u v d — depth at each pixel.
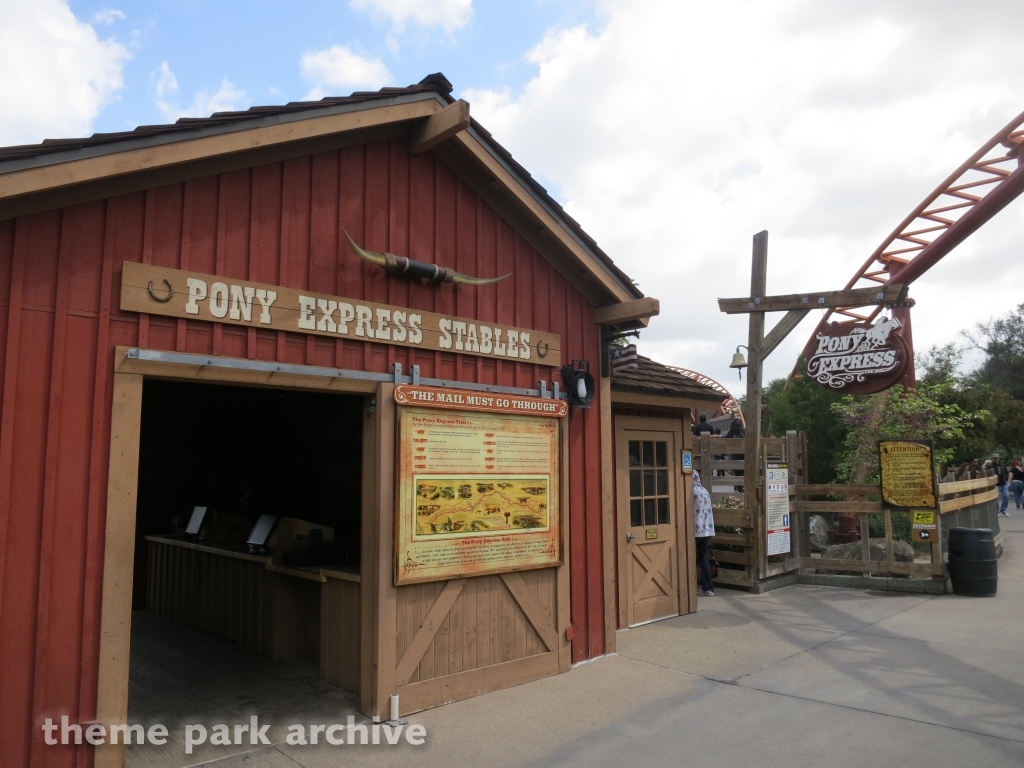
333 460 7.86
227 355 4.49
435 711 5.22
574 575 6.52
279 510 8.60
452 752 4.51
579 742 4.68
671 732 4.84
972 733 4.81
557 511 6.29
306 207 4.99
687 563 8.77
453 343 5.72
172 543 8.46
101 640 3.86
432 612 5.33
